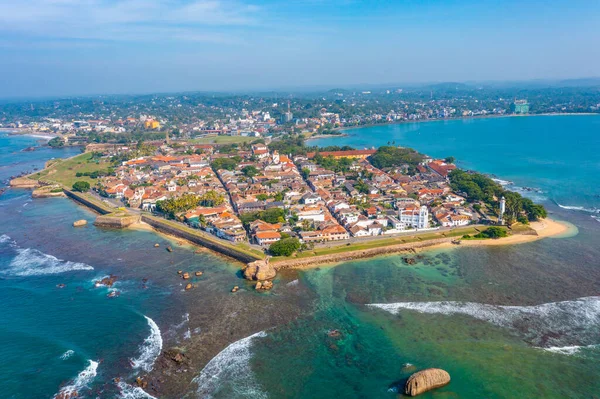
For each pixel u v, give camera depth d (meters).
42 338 140.75
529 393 112.25
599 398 109.94
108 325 147.75
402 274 182.38
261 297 165.25
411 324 143.88
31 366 127.31
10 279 186.25
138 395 115.12
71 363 128.25
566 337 134.50
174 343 136.88
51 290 175.38
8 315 156.12
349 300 161.00
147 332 143.12
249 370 123.81
